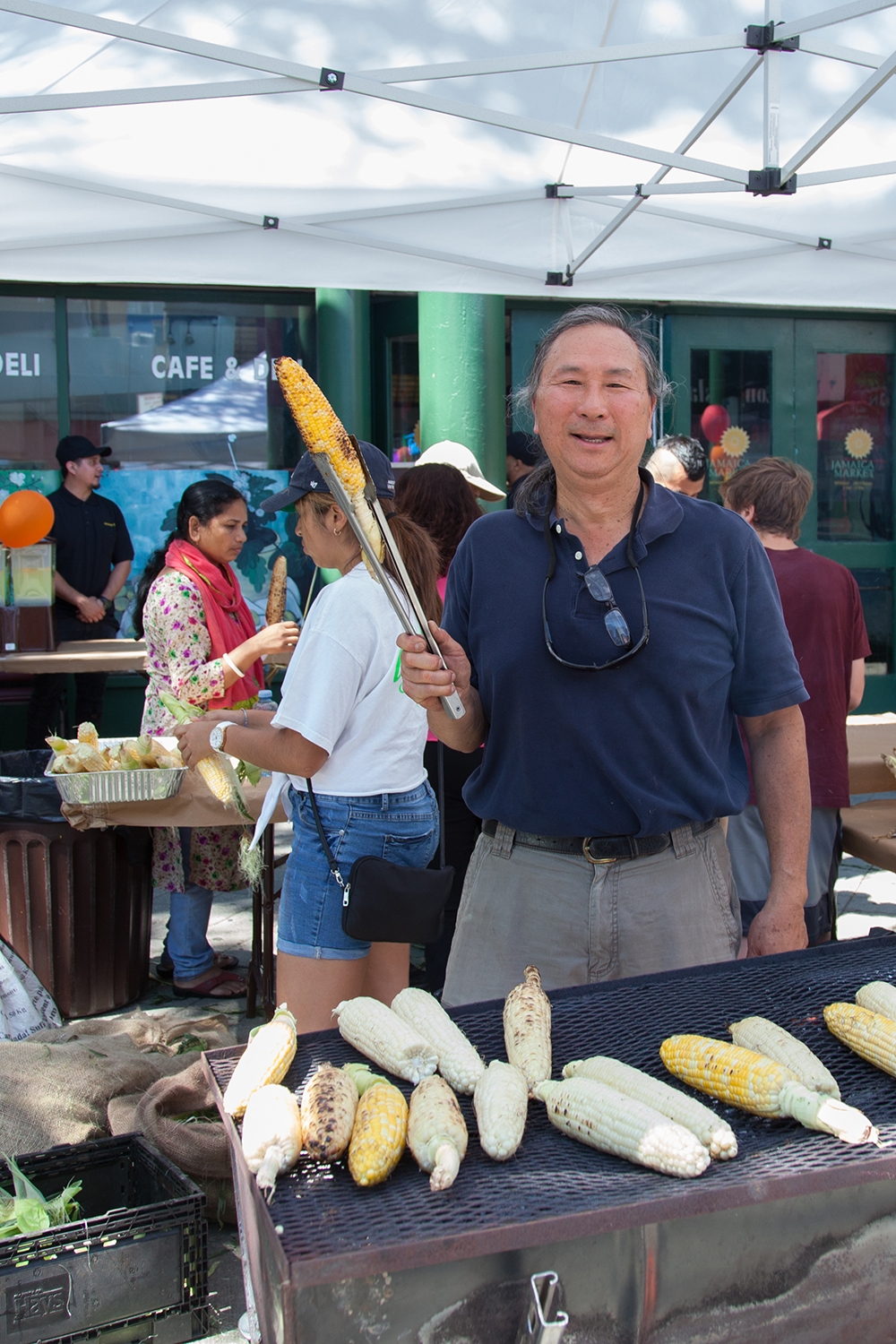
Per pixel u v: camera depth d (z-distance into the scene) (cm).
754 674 209
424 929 246
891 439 787
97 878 389
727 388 755
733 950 210
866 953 185
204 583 393
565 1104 135
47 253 402
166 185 373
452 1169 122
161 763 356
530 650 200
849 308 765
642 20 304
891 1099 143
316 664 243
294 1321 109
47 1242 203
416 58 312
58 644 578
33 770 427
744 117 344
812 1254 128
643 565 200
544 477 209
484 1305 117
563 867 205
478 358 636
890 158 371
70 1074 282
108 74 304
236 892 543
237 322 707
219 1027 344
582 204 403
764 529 340
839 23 300
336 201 391
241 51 274
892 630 802
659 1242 122
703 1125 130
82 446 652
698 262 441
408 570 247
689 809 202
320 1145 128
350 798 251
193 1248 214
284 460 722
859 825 365
